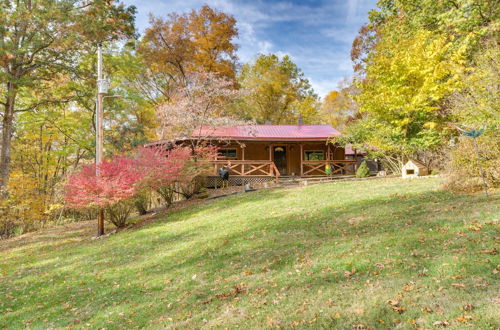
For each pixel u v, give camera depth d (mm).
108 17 20297
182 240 8531
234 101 27578
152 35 27906
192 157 16078
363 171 17438
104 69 21328
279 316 3674
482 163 8336
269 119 38906
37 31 16719
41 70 18312
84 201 11047
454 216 6340
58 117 21000
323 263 5152
